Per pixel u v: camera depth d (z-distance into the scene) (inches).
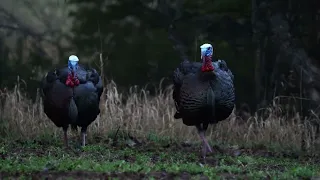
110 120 1040.8
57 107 905.5
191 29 1457.9
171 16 1481.3
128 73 1472.7
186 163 811.4
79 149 907.4
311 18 1306.6
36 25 1568.7
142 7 1505.9
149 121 1069.1
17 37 1510.8
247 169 783.1
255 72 1362.0
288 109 1161.4
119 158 858.8
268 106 1230.3
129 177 699.4
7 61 1491.1
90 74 918.4
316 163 908.6
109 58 1482.5
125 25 1507.1
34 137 1002.7
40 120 1054.4
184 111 880.9
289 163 870.4
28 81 1464.1
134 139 1010.1
